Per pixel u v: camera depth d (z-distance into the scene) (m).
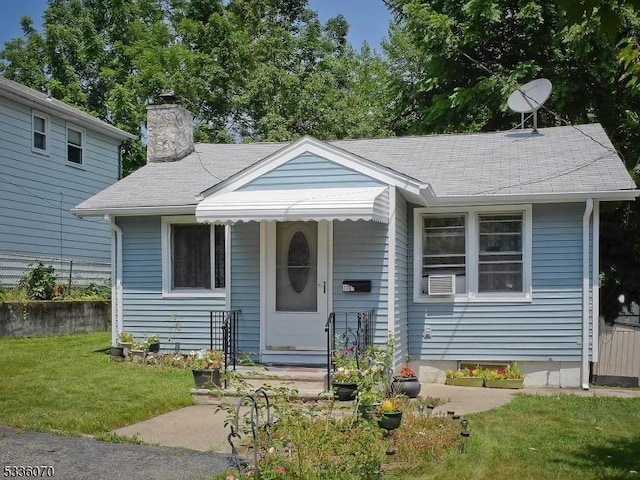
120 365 13.09
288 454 6.38
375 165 11.42
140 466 6.71
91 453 7.11
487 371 12.50
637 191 11.61
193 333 14.17
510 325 12.60
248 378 10.70
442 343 12.90
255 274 12.14
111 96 30.25
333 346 11.12
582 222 12.31
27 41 32.72
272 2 36.09
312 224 11.93
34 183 20.80
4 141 19.53
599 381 12.79
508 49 21.44
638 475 6.58
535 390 11.99
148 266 14.51
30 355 14.00
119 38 33.66
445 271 12.99
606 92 19.62
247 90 31.25
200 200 11.97
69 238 22.38
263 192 11.66
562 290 12.38
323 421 7.28
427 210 13.00
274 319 11.95
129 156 30.48
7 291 18.05
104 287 22.05
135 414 8.94
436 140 15.80
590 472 6.69
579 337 12.29
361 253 11.63
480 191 12.38
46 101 20.80
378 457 6.51
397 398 9.16
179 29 32.25
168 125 17.05
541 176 12.73
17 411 8.76
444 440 7.57
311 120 30.17
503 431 8.40
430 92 23.69
